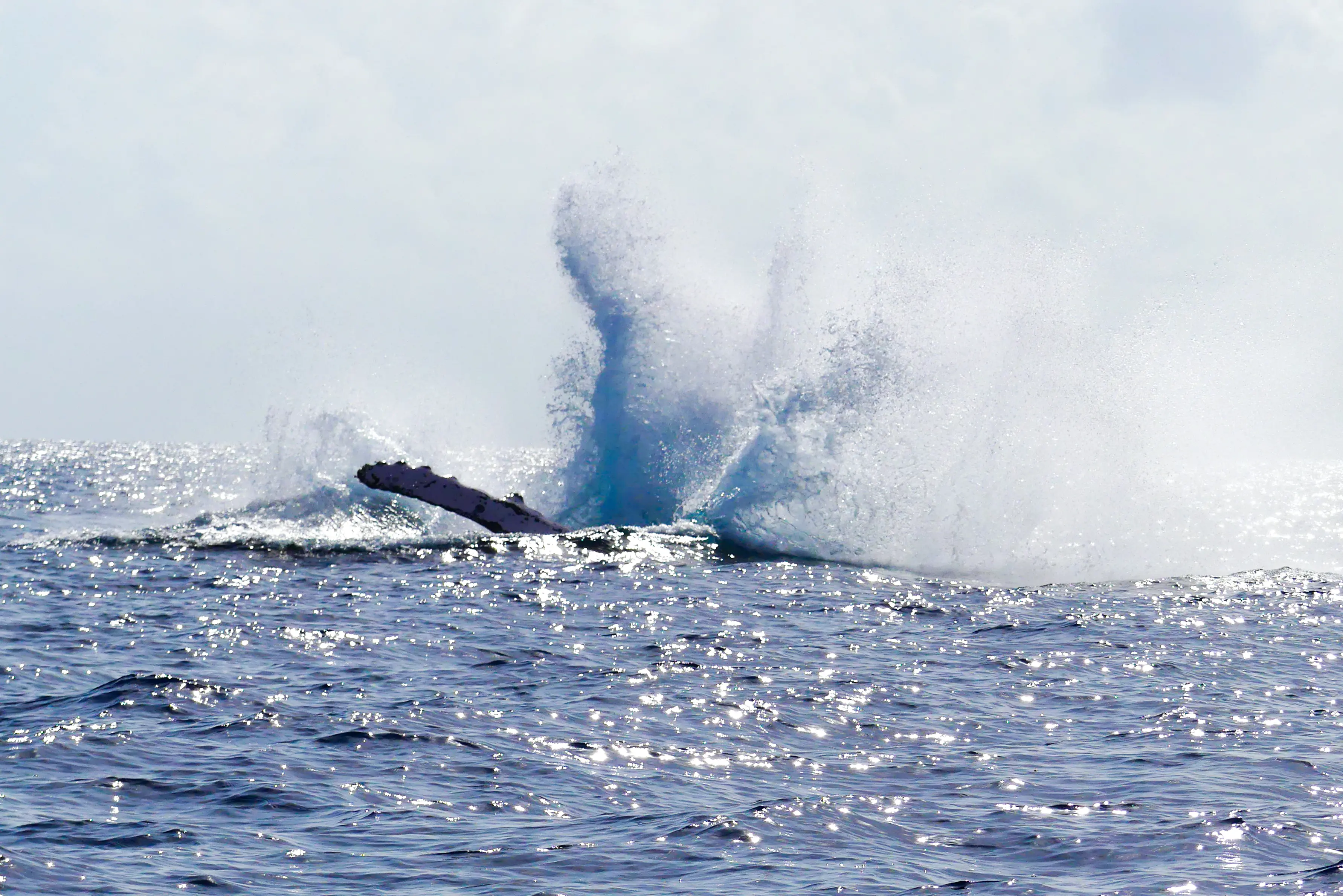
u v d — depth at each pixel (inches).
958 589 3944.4
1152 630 3272.6
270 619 3230.8
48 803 1697.8
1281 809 1753.2
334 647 2896.2
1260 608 3629.4
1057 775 1942.7
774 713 2337.6
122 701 2288.4
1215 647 3048.7
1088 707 2434.8
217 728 2121.1
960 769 1983.3
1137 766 1989.4
